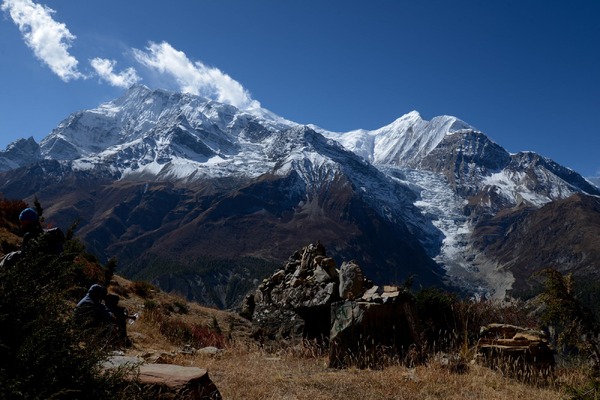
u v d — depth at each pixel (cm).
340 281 1341
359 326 1074
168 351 1264
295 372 985
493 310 1257
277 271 1642
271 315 1479
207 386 660
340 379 915
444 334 1185
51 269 570
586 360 984
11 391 439
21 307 509
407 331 1102
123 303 2195
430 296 1284
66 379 492
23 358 469
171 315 2334
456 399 819
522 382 944
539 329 1093
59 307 531
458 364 1004
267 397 792
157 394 605
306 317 1395
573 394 807
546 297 1034
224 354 1166
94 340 562
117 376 542
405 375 931
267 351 1360
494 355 1030
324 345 1225
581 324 991
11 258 814
